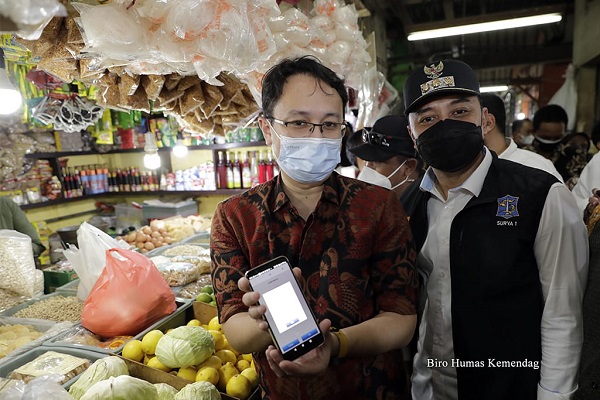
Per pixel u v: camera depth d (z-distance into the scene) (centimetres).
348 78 195
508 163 119
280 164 96
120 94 169
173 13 112
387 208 98
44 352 152
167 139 445
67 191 452
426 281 127
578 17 623
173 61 127
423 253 126
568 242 104
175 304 182
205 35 117
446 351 122
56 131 429
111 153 495
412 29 489
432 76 113
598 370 95
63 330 171
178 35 115
